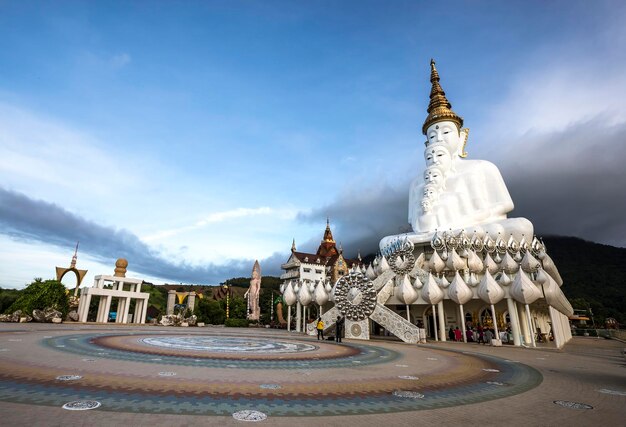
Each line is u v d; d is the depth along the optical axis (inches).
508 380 447.8
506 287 1014.4
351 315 1088.2
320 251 4126.5
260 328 1958.7
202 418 257.3
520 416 288.5
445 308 1262.3
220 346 746.8
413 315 1302.9
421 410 300.5
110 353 566.6
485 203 1542.8
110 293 1656.0
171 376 402.0
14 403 273.6
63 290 1566.2
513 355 746.8
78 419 242.5
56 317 1411.2
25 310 1434.5
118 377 383.6
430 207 1572.3
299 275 3538.4
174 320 1806.1
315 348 765.3
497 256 1274.6
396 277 1282.0
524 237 1368.1
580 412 303.6
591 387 414.0
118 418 248.7
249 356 597.6
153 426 235.0
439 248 1336.1
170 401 298.7
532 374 499.2
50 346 619.8
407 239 1405.0
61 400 287.7
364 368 511.5
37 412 253.8
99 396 304.2
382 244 1604.3
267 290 4222.4
